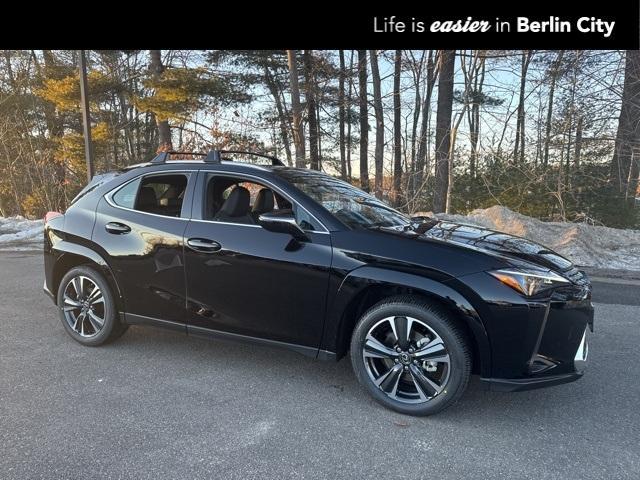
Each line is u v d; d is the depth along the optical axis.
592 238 9.30
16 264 8.53
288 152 20.19
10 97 22.52
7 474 2.61
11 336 4.77
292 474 2.63
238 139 19.30
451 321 3.14
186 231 3.90
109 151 25.06
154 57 20.33
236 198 3.90
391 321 3.28
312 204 3.63
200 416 3.25
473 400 3.53
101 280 4.30
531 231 9.55
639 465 2.73
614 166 12.73
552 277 3.14
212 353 4.37
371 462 2.75
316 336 3.51
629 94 11.45
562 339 3.15
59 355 4.29
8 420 3.17
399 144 16.67
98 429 3.07
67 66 22.97
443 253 3.20
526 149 13.16
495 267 3.10
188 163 4.16
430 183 14.74
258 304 3.65
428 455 2.82
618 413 3.35
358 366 3.42
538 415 3.31
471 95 14.44
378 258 3.28
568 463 2.75
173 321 4.02
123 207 4.28
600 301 6.11
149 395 3.54
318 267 3.43
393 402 3.31
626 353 4.44
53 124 24.22
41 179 22.88
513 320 3.01
